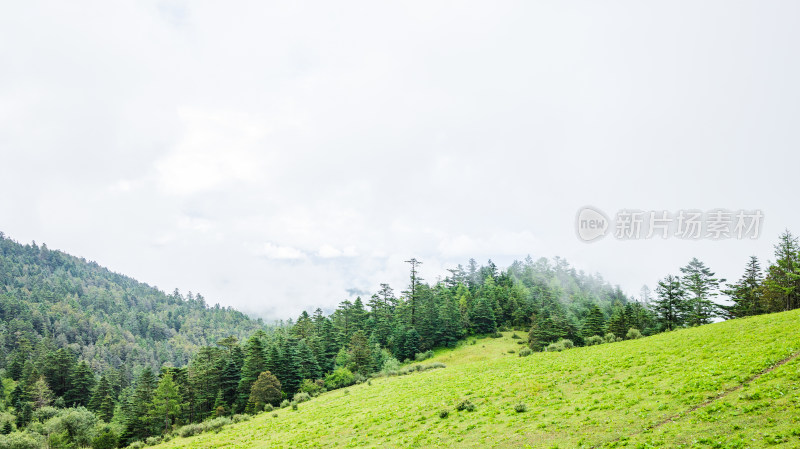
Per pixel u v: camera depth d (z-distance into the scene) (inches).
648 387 1264.8
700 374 1234.6
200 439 2006.6
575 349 2522.1
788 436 740.7
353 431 1520.7
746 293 3230.8
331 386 3198.8
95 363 7244.1
